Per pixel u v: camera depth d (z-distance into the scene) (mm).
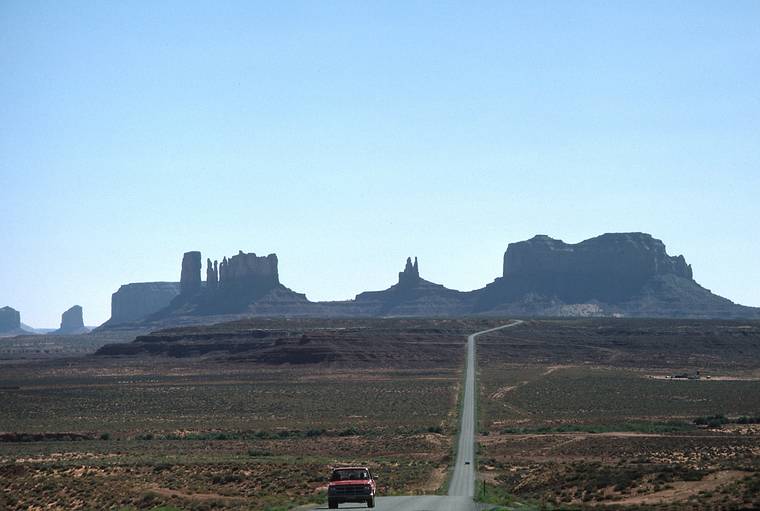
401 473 141625
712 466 124250
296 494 117250
